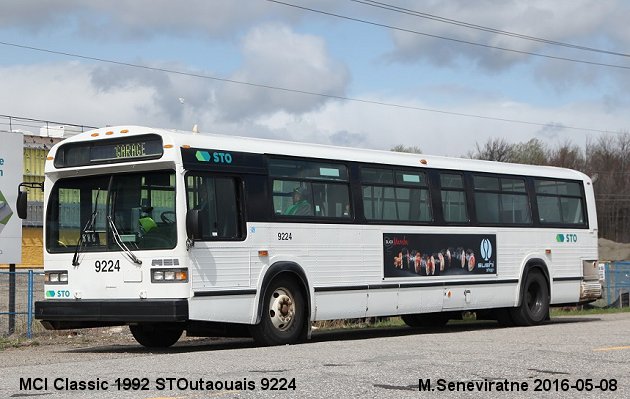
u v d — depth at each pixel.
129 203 15.37
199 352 14.28
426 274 19.23
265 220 16.17
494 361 12.48
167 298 14.77
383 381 10.51
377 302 18.12
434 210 19.64
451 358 12.85
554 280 22.61
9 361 14.21
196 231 14.66
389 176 18.77
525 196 22.11
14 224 19.27
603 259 59.19
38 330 19.55
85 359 14.20
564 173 23.48
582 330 18.97
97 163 15.63
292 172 16.83
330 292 17.19
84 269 15.56
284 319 16.38
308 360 12.62
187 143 15.12
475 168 20.88
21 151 19.42
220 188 15.55
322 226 17.19
